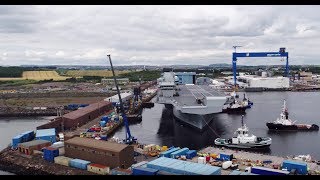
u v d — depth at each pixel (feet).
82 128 476.95
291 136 430.61
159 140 413.80
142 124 536.01
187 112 416.05
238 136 370.94
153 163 264.93
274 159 301.22
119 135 452.76
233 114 608.19
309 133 447.83
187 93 594.65
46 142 352.69
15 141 363.97
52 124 453.58
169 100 510.99
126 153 288.30
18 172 295.89
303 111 633.61
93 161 295.07
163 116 618.44
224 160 292.81
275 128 467.11
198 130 443.73
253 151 357.20
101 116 578.25
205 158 285.84
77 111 545.85
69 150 310.45
